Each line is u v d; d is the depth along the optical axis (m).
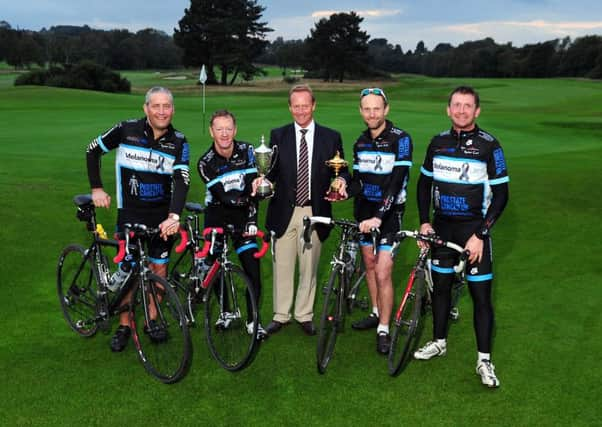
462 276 4.32
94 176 4.11
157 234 3.87
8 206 7.48
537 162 12.24
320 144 4.32
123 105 32.53
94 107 28.12
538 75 127.62
